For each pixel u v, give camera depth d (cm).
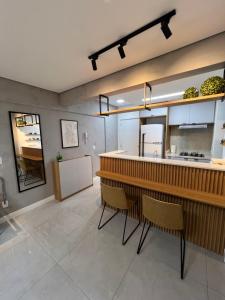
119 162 248
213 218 172
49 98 297
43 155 296
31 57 173
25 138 266
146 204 169
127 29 132
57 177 306
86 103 386
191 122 379
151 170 212
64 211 271
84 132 388
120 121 508
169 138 446
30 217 253
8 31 128
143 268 156
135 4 108
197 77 245
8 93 237
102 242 193
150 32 135
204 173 171
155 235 204
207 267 156
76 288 137
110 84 226
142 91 321
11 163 249
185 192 177
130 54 172
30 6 106
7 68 199
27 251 181
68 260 167
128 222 235
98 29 131
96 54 167
